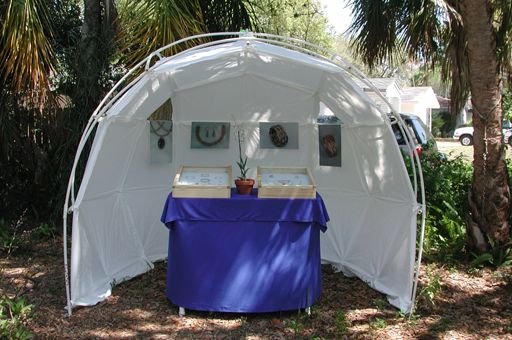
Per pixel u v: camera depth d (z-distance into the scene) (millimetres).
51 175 7859
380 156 5316
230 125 6188
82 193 4645
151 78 4676
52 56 6906
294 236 4598
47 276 5746
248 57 5270
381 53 7445
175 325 4477
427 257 6164
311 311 4758
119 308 4844
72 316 4621
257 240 4547
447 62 7105
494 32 5695
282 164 6277
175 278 4684
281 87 5977
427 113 33188
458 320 4559
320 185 6227
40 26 6352
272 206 4555
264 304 4547
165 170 6176
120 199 5641
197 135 6141
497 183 5801
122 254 5695
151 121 5816
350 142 5793
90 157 4762
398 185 5082
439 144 27516
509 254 5848
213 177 4852
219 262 4535
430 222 6883
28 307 4496
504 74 7508
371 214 5668
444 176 7613
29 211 8062
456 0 6477
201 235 4562
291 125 6172
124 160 5527
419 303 4891
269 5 13000
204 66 5352
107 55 7539
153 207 6137
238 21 7699
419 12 6609
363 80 4598
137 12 6422
